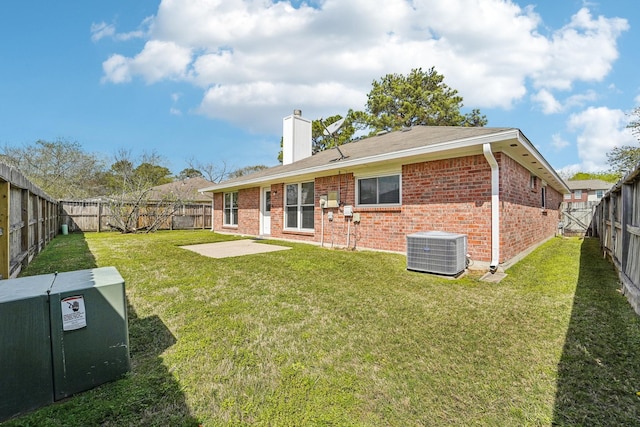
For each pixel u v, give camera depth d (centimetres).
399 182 756
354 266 609
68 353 204
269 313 357
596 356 262
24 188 570
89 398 203
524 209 783
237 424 183
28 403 191
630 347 276
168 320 334
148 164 2178
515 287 473
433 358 260
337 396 209
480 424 186
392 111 2345
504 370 242
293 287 463
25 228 610
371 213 810
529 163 780
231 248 872
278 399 206
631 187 479
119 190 1741
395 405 202
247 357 258
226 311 361
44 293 200
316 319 342
